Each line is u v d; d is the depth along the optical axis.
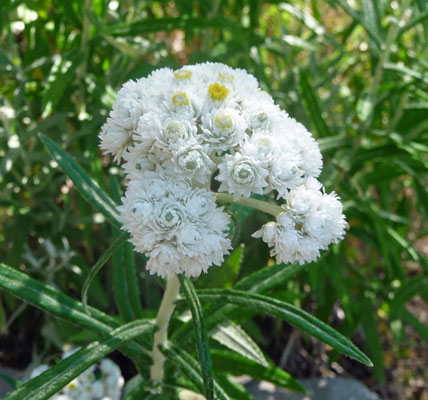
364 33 0.32
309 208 0.13
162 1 0.27
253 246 0.26
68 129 0.25
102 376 0.22
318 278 0.26
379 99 0.25
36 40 0.26
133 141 0.13
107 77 0.26
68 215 0.26
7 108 0.23
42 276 0.26
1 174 0.22
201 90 0.14
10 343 0.27
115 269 0.18
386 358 0.31
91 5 0.23
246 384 0.26
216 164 0.13
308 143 0.13
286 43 0.28
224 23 0.23
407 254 0.30
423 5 0.24
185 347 0.17
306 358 0.30
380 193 0.30
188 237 0.12
